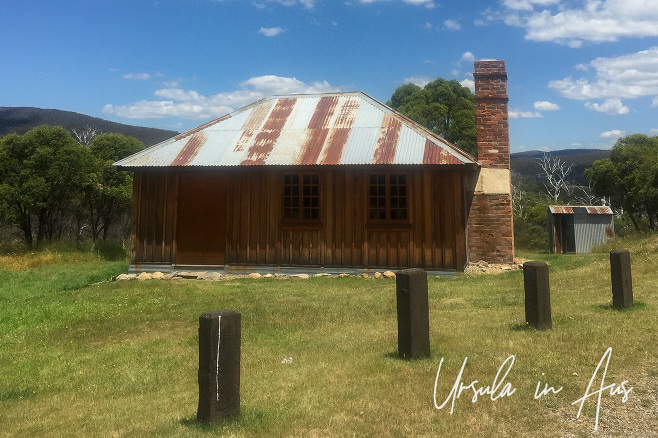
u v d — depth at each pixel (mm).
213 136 14320
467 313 7367
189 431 3537
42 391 5164
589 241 23359
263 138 13828
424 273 5152
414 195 12336
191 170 13430
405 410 3746
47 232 23141
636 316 6152
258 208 13227
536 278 5926
